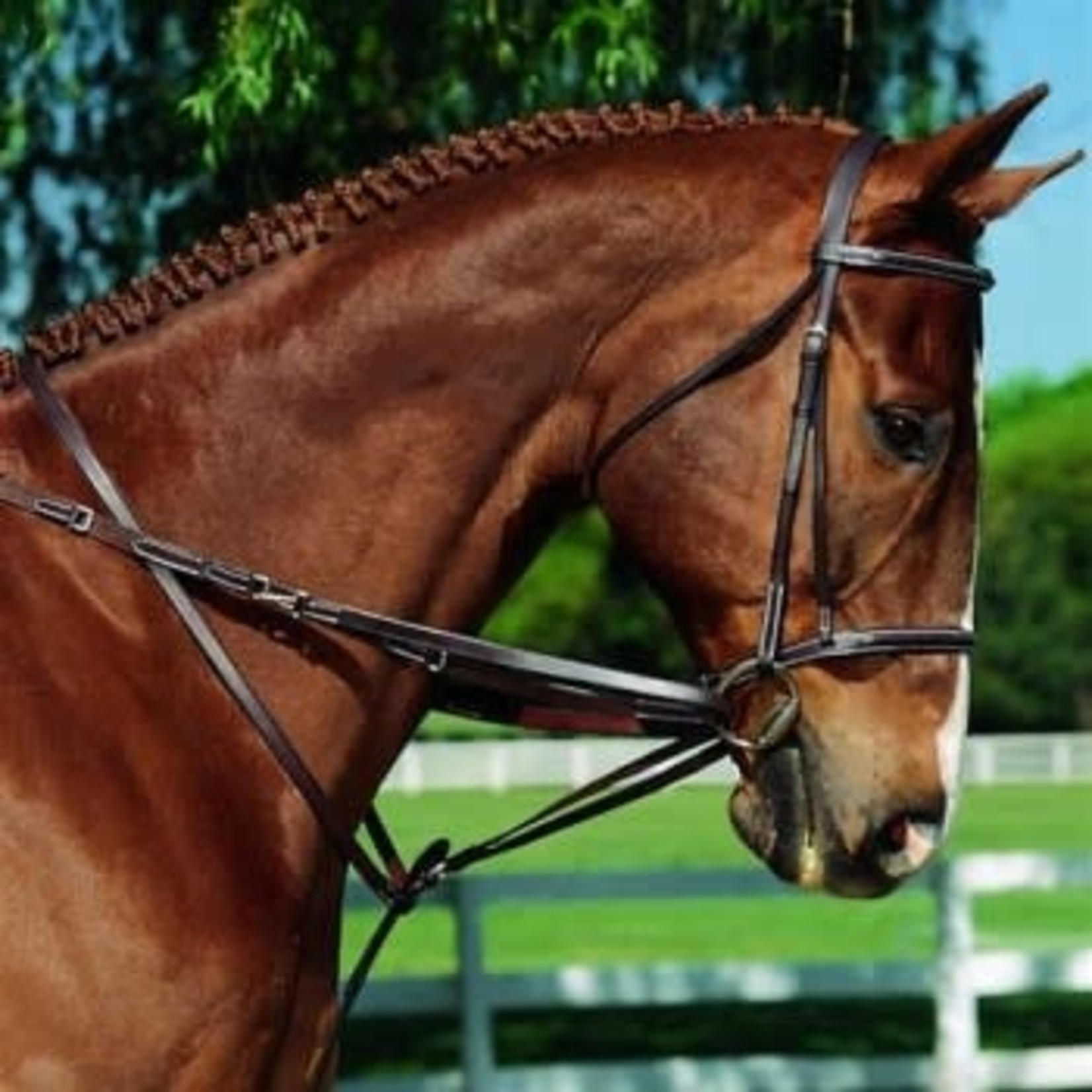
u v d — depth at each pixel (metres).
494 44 15.46
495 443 6.41
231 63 14.47
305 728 6.28
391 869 6.61
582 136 6.59
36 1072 5.87
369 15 15.63
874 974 16.75
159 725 6.12
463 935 16.11
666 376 6.30
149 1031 5.97
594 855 40.94
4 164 16.50
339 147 16.03
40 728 6.00
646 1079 16.53
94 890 5.94
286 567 6.33
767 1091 16.70
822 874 6.27
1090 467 82.06
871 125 17.12
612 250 6.39
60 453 6.29
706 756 6.63
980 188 6.38
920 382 6.21
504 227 6.43
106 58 16.48
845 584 6.24
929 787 6.23
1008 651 79.62
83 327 6.48
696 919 33.28
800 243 6.30
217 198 16.27
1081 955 16.89
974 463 6.33
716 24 16.42
